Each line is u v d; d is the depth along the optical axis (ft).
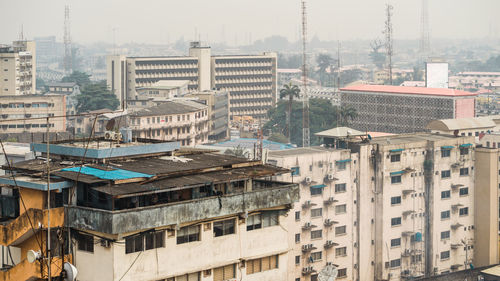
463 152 526.98
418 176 510.99
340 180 480.64
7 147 432.25
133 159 231.71
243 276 221.46
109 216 192.03
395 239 504.84
